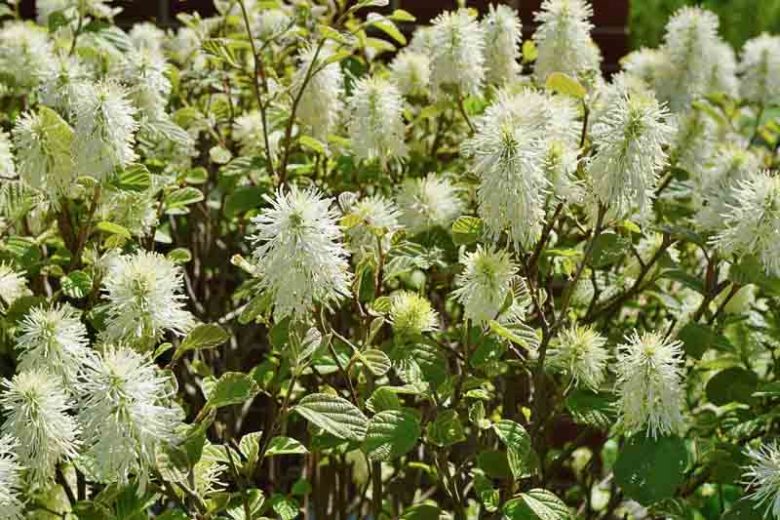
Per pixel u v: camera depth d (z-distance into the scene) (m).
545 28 2.86
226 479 2.81
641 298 3.26
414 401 3.02
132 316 1.91
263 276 1.92
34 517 2.15
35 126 2.23
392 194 2.92
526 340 2.13
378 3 2.69
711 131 3.36
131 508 1.92
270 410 2.96
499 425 2.14
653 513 2.41
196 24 3.53
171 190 2.80
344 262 1.92
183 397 3.23
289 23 2.87
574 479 3.87
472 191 2.77
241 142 3.23
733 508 2.11
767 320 2.90
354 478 3.31
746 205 2.22
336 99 2.89
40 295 2.60
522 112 2.35
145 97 2.73
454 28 2.76
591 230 2.41
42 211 2.69
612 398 2.27
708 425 2.73
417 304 2.21
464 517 2.29
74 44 3.02
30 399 1.78
